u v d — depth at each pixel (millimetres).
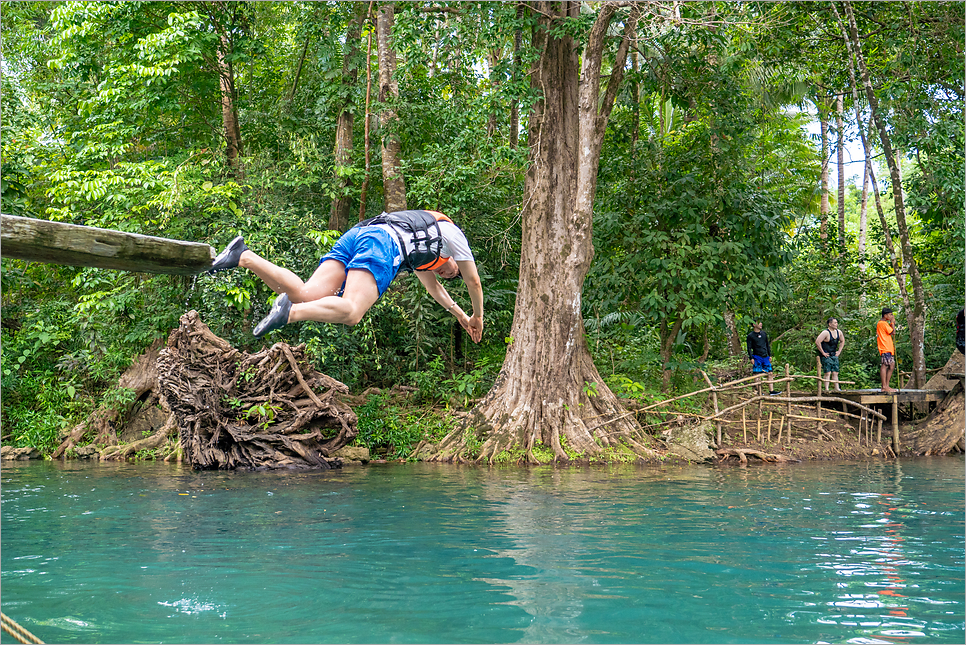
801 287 19359
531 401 12539
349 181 16312
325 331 13836
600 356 16422
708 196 14617
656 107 20953
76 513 7055
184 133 16562
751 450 12609
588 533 6039
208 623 3650
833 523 6508
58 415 13398
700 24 12945
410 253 4199
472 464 11906
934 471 11062
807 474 10570
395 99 14773
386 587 4344
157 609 3900
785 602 4027
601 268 15094
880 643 3338
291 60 17656
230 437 11430
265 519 6707
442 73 17156
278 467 11094
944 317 19047
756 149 18938
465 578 4547
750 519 6727
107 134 14180
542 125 12945
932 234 19688
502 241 15672
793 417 13594
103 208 14141
